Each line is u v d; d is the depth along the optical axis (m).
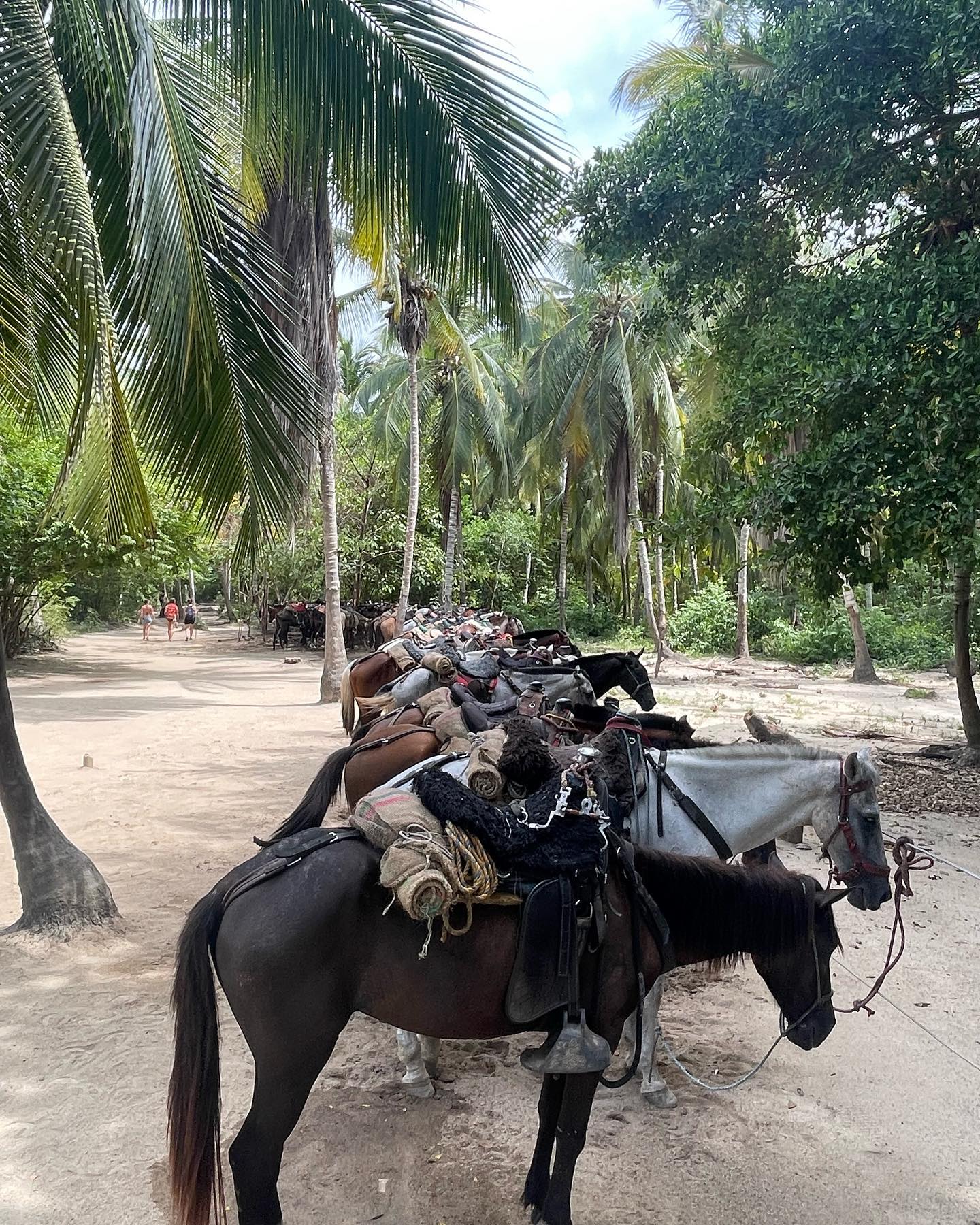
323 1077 3.98
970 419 7.17
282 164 5.65
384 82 4.95
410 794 2.87
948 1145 3.53
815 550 8.70
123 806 8.54
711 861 3.13
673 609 39.25
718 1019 4.61
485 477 33.25
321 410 5.97
